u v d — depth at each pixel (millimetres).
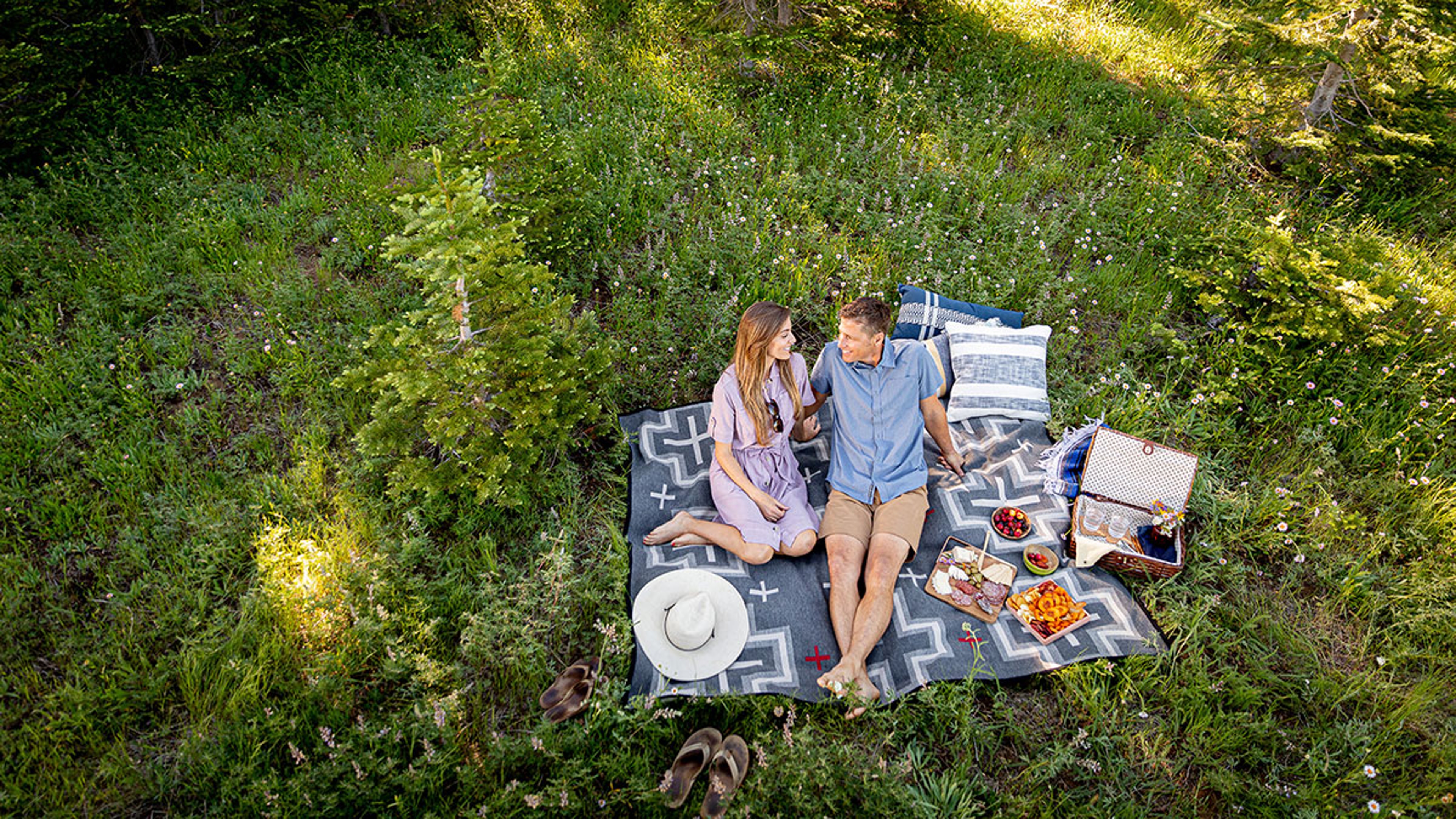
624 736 3488
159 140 6730
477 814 3139
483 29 8617
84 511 4164
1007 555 4367
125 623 3727
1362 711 3828
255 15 7418
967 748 3521
